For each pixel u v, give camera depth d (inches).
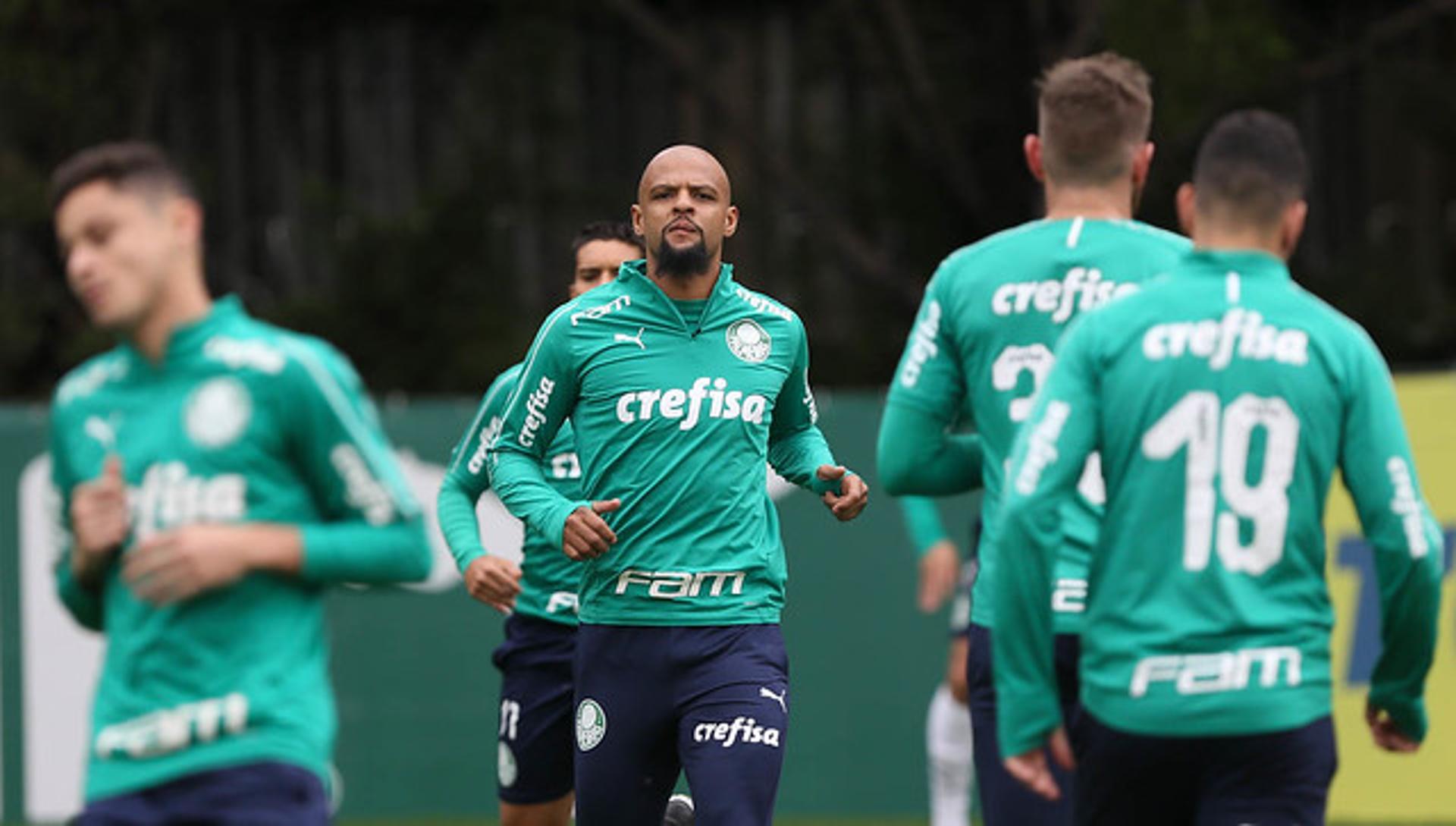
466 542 923.4
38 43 2271.2
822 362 2292.1
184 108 2396.7
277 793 597.3
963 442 832.9
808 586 1457.9
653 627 839.1
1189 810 649.6
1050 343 778.2
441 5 2407.7
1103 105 784.3
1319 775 633.0
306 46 2415.1
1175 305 644.1
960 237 2348.7
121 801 601.9
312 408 608.7
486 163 2304.4
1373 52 2239.2
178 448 608.1
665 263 842.2
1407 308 2199.8
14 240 2340.1
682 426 838.5
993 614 652.1
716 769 818.2
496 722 1462.8
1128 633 636.7
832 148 2348.7
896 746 1449.3
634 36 2372.0
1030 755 647.1
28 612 1443.2
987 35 2284.7
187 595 583.8
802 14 2365.9
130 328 611.2
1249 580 631.2
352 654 1470.2
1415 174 2267.5
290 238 2391.7
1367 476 639.1
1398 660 662.5
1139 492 637.9
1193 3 2022.6
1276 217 651.5
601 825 858.8
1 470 1444.4
